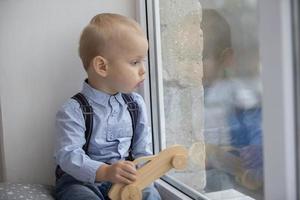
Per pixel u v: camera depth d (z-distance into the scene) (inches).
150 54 47.8
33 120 46.1
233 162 35.9
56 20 46.0
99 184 40.9
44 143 46.6
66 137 39.2
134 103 44.0
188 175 42.7
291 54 24.0
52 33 46.0
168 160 37.1
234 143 35.6
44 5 45.4
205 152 40.7
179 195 41.3
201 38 41.0
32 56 45.5
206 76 40.3
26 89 45.6
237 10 33.7
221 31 36.9
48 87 46.3
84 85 42.2
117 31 39.2
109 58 39.6
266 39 24.9
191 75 42.9
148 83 48.1
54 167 47.1
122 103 43.0
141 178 36.1
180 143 44.8
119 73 39.8
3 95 44.8
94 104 41.5
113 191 35.6
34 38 45.4
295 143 24.5
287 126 24.3
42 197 39.1
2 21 44.1
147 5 47.5
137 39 39.4
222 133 37.7
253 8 30.9
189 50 43.1
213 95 39.2
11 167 45.7
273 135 25.0
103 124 41.4
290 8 23.8
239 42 33.5
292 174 24.6
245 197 34.1
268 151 25.5
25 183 43.1
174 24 45.4
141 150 43.9
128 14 48.8
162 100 48.1
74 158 37.8
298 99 24.3
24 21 44.9
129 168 35.7
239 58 33.7
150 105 48.4
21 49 45.0
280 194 25.0
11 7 44.3
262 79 25.5
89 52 40.6
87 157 38.2
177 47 45.0
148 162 36.8
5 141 45.3
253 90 31.6
